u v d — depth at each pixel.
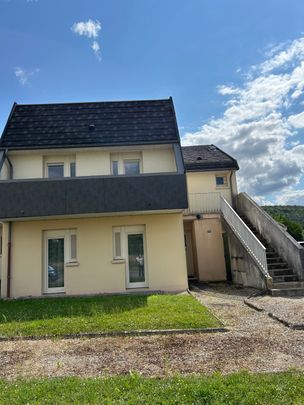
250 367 4.67
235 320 7.55
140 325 6.96
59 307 9.14
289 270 11.57
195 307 8.52
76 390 3.91
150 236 12.91
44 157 14.03
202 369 4.66
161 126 14.52
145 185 11.77
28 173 13.70
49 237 12.86
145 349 5.64
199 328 6.72
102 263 12.59
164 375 4.46
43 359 5.34
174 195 11.76
